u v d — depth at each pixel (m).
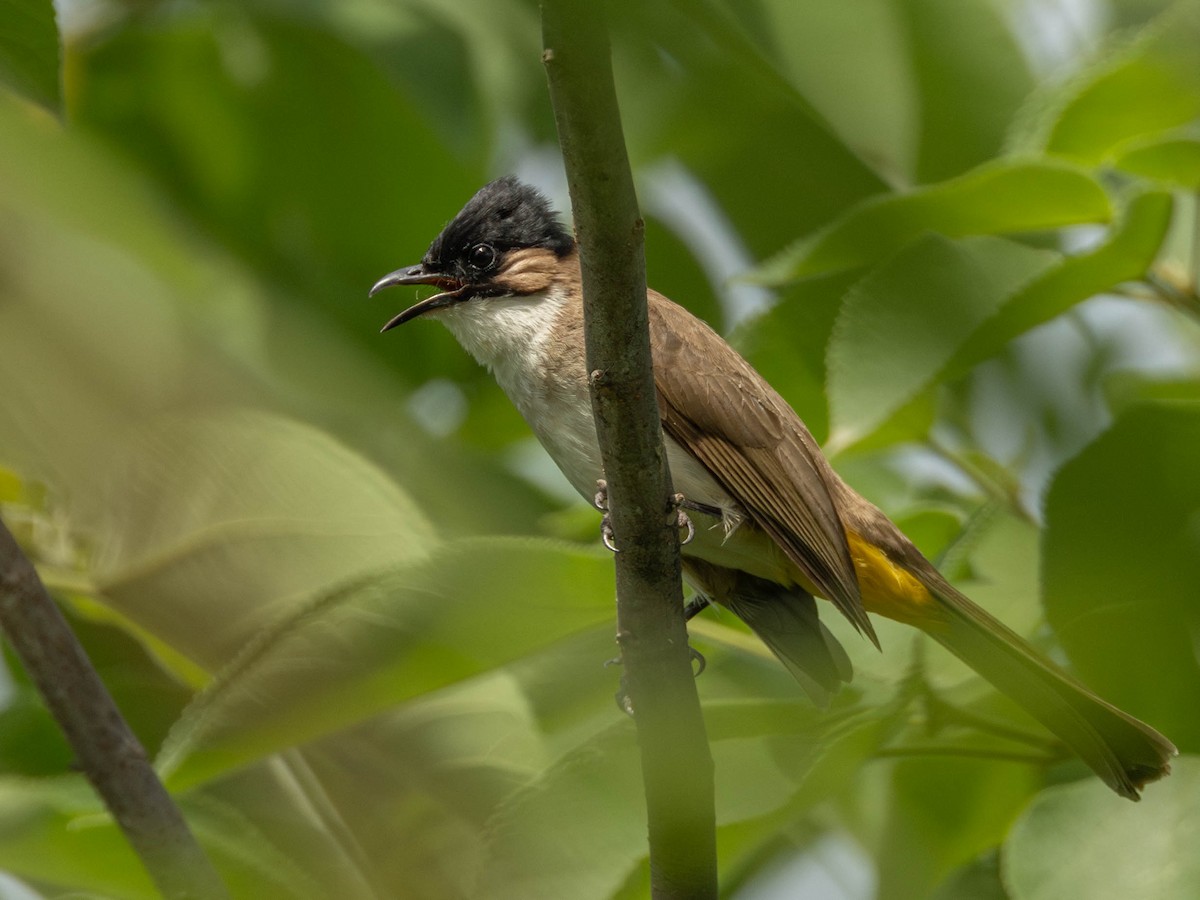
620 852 6.55
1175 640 6.07
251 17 11.55
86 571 7.71
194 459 7.78
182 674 8.45
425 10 11.14
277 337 10.30
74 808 7.47
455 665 7.01
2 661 8.92
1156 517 5.59
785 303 8.42
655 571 6.27
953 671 7.93
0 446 7.78
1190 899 6.25
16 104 9.37
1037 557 7.62
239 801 7.87
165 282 9.73
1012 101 9.32
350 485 7.75
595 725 7.91
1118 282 7.25
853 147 9.44
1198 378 8.34
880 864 8.21
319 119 11.78
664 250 10.90
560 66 5.21
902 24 9.30
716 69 9.06
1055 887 6.38
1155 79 7.07
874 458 10.23
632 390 5.95
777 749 6.90
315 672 6.77
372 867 7.63
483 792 7.71
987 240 7.30
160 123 12.13
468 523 9.44
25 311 8.55
